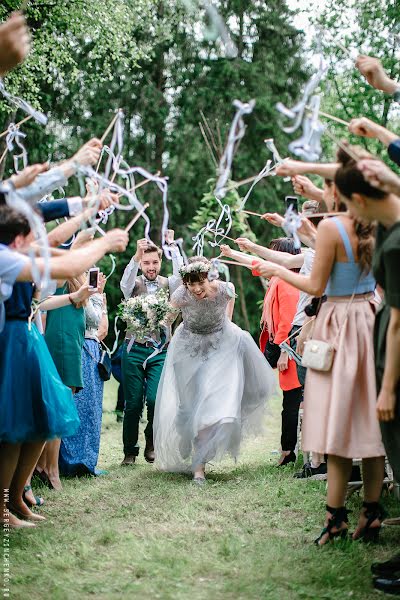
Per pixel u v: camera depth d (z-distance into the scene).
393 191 2.99
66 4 13.02
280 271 3.68
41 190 3.61
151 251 6.38
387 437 3.25
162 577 3.26
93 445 5.57
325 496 4.70
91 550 3.62
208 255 17.12
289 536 3.88
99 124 17.94
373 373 3.52
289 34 17.97
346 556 3.45
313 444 3.56
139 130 18.83
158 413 5.64
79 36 13.94
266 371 5.68
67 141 17.89
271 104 17.66
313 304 3.96
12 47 3.02
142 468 5.86
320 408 3.57
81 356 5.32
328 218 3.62
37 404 3.83
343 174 3.08
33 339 3.90
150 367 6.11
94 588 3.13
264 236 17.98
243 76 18.09
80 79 17.62
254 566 3.38
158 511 4.42
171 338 5.74
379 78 3.83
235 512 4.39
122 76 18.39
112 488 5.08
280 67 18.09
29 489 4.52
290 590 3.11
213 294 5.49
